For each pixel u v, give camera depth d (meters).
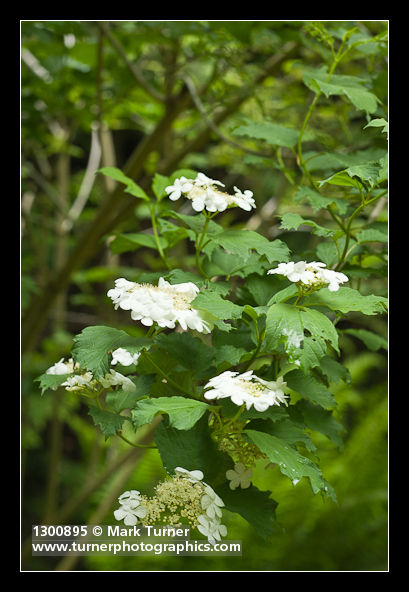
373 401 2.72
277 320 1.07
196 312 1.08
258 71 1.79
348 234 1.23
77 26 1.68
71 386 1.15
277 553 2.24
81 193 2.49
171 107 1.77
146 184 1.87
